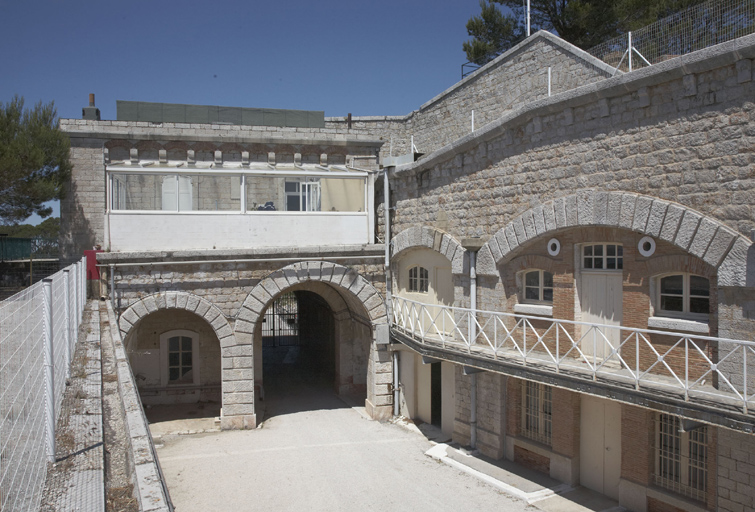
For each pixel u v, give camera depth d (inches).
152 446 170.9
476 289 515.5
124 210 594.9
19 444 140.0
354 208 665.6
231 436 590.2
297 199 656.4
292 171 636.7
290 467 500.7
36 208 663.1
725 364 322.0
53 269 782.5
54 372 208.1
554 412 460.1
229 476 479.5
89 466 171.6
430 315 538.9
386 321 655.1
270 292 614.5
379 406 653.9
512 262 483.8
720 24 454.6
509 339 483.8
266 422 644.7
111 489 159.6
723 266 320.2
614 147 386.3
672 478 377.4
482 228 508.1
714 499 341.4
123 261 575.8
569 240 429.4
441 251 554.9
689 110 342.3
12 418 141.0
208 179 630.5
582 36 958.4
